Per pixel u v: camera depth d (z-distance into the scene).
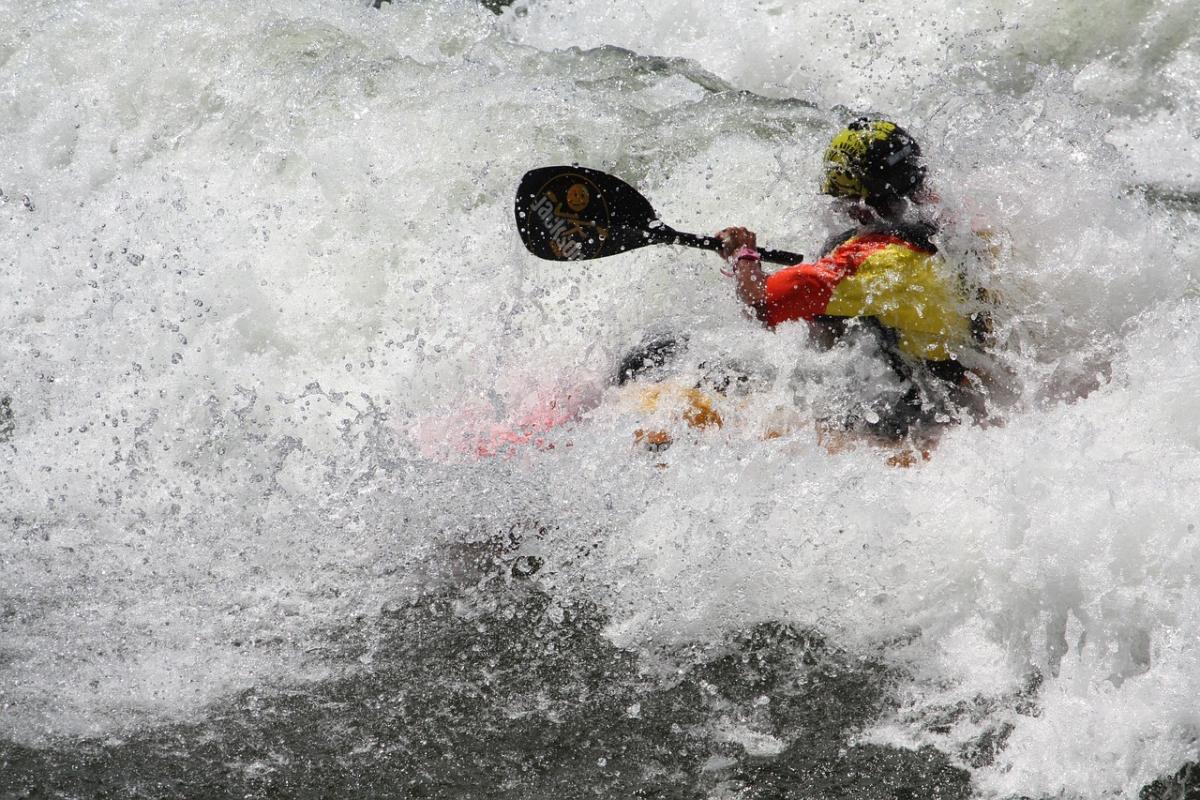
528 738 12.06
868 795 11.27
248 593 13.99
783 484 14.38
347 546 14.60
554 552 14.25
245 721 12.26
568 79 22.36
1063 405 14.70
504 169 20.41
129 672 12.85
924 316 14.94
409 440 15.87
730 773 11.59
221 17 22.94
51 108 22.28
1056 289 15.29
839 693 12.41
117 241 20.08
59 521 15.24
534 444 15.31
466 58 23.30
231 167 20.97
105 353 18.39
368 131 20.83
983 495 13.63
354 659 13.07
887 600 13.26
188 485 15.97
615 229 16.58
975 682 12.35
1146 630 12.28
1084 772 11.30
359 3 24.19
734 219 19.89
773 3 25.69
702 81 23.31
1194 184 21.05
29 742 11.93
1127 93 23.91
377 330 18.83
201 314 18.89
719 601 13.49
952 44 24.67
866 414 14.83
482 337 17.88
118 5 23.09
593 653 13.04
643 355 16.05
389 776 11.63
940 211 15.29
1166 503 12.94
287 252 19.72
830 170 15.64
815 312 15.26
